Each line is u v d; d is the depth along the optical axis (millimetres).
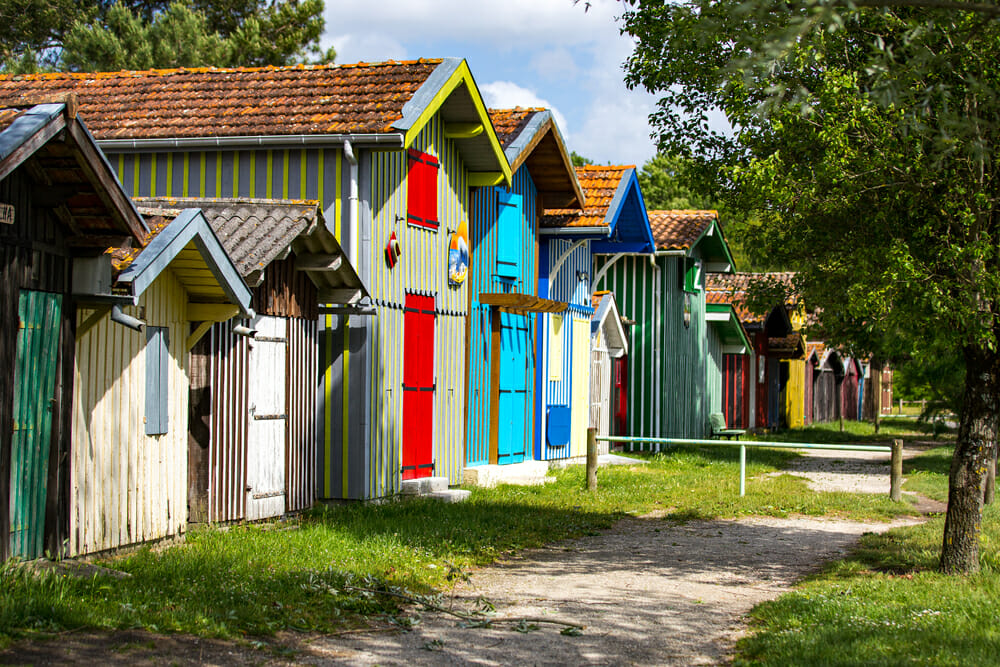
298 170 14203
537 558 11969
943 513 16844
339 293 13711
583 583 10602
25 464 8461
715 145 16672
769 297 21188
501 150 17312
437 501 15141
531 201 20797
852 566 11477
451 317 17188
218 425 11672
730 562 12148
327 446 14344
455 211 17219
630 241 24484
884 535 13953
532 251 20906
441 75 15086
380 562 10531
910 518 16469
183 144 14281
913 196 10727
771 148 12758
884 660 7168
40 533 8695
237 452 12000
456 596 9758
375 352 14477
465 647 7871
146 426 10219
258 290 12328
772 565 12016
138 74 16797
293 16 35906
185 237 9609
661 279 28109
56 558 8820
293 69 16172
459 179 17344
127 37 31219
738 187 14438
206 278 10625
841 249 12383
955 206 10531
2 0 32875
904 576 10883
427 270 16203
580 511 15766
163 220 9805
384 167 14680
